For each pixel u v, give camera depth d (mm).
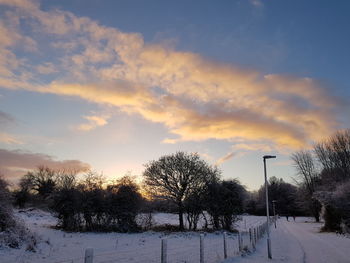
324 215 40625
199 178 35531
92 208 30656
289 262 15094
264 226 34656
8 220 17172
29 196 56906
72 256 14820
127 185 31812
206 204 35500
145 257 15070
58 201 31266
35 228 29047
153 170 35250
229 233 33250
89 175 32625
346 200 36312
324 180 59938
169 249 18703
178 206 34938
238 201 37062
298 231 40281
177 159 35219
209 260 14500
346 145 59031
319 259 16203
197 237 27922
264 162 23562
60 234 25953
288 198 114438
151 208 34500
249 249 18750
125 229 30188
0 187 17625
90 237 24938
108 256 15273
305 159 71500
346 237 30656
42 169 63344
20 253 14570
